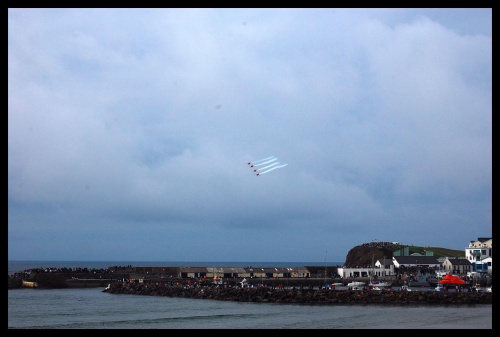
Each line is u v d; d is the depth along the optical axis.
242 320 130.38
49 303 161.88
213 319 131.62
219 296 173.62
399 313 142.00
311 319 131.75
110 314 139.25
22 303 161.25
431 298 163.62
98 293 193.50
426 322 127.62
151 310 146.50
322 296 166.25
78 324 124.19
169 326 122.38
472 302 161.62
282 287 193.62
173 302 165.38
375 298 164.12
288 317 134.62
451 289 192.50
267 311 145.12
